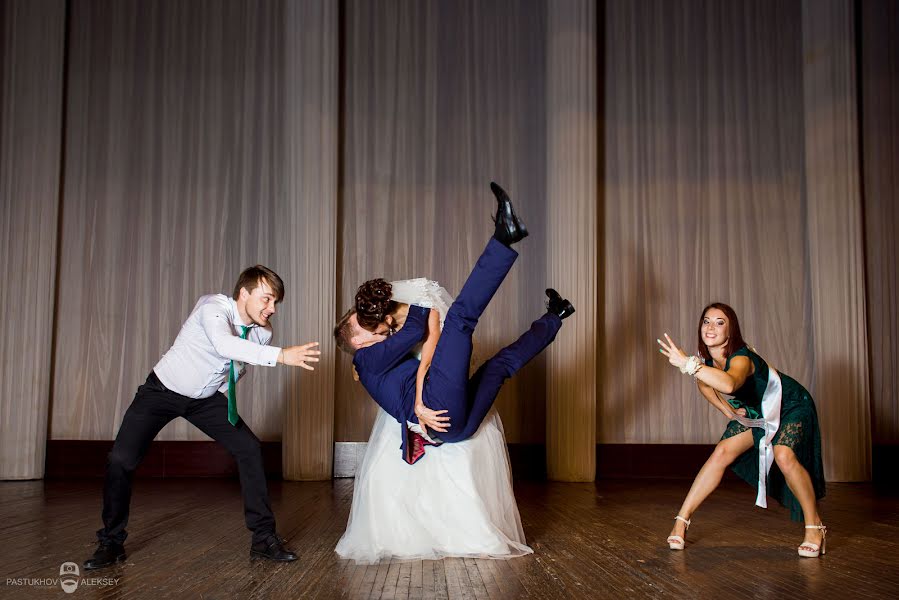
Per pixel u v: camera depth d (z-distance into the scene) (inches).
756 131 304.7
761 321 297.0
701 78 306.8
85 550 136.3
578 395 273.6
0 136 275.1
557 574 117.5
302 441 267.7
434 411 127.3
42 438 272.7
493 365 138.5
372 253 295.6
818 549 132.3
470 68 305.1
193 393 125.9
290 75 279.6
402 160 300.2
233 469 283.6
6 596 102.6
